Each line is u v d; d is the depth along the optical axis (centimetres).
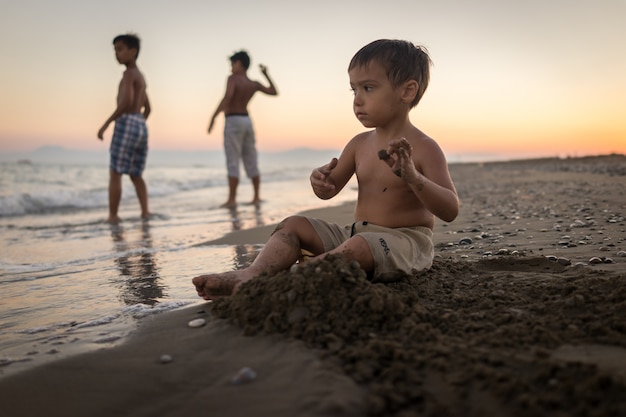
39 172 1773
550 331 152
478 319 170
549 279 211
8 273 326
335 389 128
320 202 808
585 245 308
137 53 669
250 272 210
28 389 140
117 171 632
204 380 139
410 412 117
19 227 598
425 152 229
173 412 124
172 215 673
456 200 211
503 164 2041
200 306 209
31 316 225
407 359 138
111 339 179
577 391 117
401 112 237
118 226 575
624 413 109
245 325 173
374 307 165
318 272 176
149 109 702
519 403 116
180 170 2214
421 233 232
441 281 219
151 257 360
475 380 125
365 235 211
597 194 641
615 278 193
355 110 239
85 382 143
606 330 152
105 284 280
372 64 231
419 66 237
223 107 793
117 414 125
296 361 144
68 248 425
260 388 132
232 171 785
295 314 168
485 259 263
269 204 791
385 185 234
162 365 150
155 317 200
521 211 516
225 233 468
